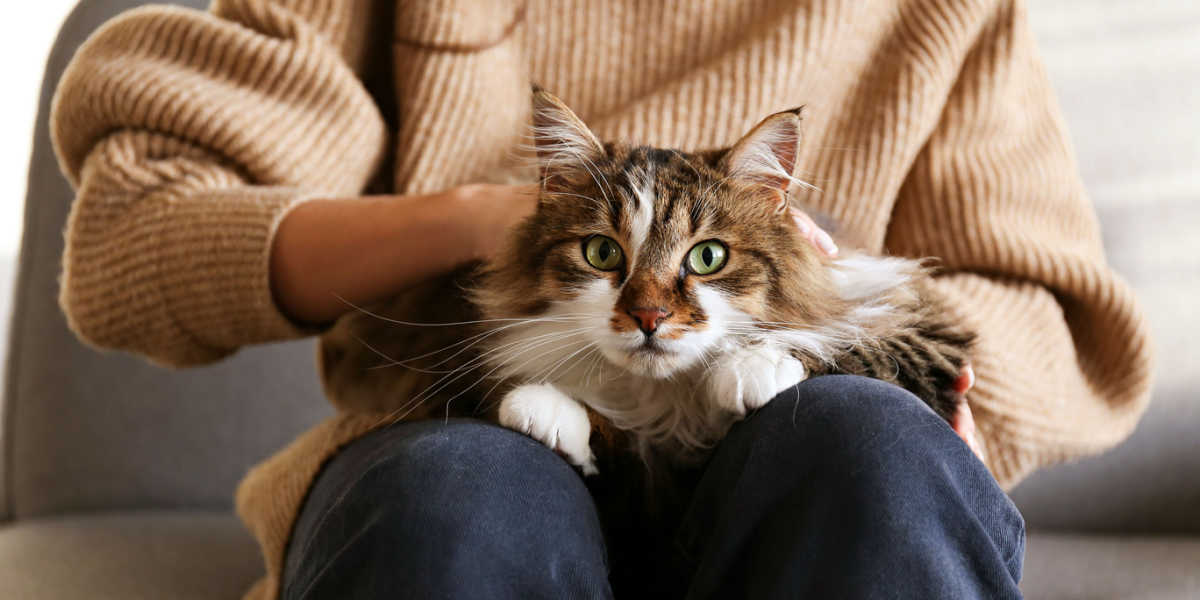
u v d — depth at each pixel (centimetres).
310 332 131
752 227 115
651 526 116
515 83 161
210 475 209
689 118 150
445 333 132
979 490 87
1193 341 197
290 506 118
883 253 160
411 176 151
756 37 154
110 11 206
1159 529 196
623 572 115
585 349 114
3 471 205
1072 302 154
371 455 98
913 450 86
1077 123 210
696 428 114
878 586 81
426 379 129
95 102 136
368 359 140
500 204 127
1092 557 174
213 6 164
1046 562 174
